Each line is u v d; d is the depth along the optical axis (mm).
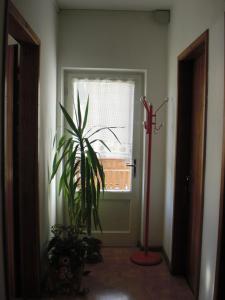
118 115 3381
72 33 3172
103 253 3271
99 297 2383
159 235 3328
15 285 2330
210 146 1826
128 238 3484
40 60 2303
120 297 2391
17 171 2264
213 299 1710
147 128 3000
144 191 3326
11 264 2318
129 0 2932
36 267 2301
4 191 1437
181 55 2561
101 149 3379
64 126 3307
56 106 3164
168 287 2566
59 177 3180
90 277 2715
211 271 1781
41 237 2453
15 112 2232
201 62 2373
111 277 2721
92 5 3053
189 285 2600
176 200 2742
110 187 3432
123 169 3426
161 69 3232
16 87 2230
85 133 3340
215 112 1752
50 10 2717
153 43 3211
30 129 2221
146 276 2754
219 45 1704
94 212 2795
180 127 2695
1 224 1425
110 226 3479
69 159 2797
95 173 2771
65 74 3320
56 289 2393
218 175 1697
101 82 3348
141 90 3383
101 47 3193
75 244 2514
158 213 3316
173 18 2939
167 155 3137
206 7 1935
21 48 2195
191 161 2635
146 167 3289
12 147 2238
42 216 2486
